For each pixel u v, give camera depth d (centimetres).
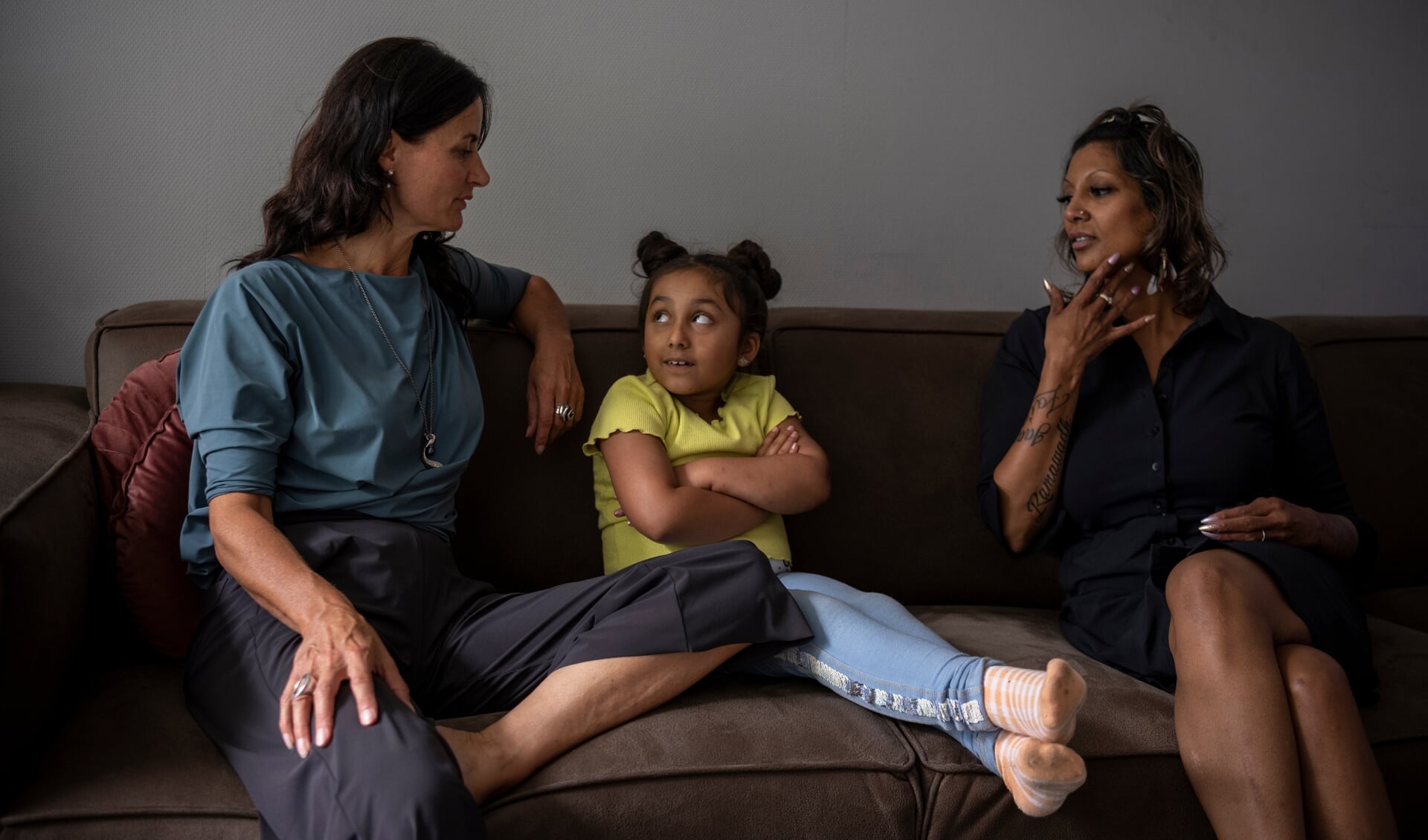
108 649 137
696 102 207
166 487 133
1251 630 126
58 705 117
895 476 176
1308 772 121
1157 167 160
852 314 187
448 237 155
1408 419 192
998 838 119
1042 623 168
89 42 179
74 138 180
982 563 178
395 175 136
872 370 180
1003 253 227
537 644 129
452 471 143
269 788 103
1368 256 245
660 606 123
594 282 207
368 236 140
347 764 98
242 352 125
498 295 165
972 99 220
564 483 163
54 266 182
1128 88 228
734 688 131
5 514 111
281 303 129
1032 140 225
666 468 149
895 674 123
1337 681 124
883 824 115
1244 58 232
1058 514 165
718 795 112
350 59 135
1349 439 190
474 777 108
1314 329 199
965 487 178
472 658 131
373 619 125
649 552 151
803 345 179
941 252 223
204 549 125
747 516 151
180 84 184
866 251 219
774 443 159
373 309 138
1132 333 164
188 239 187
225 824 104
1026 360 171
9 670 105
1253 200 237
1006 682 114
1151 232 160
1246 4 231
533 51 198
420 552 132
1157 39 228
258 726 108
